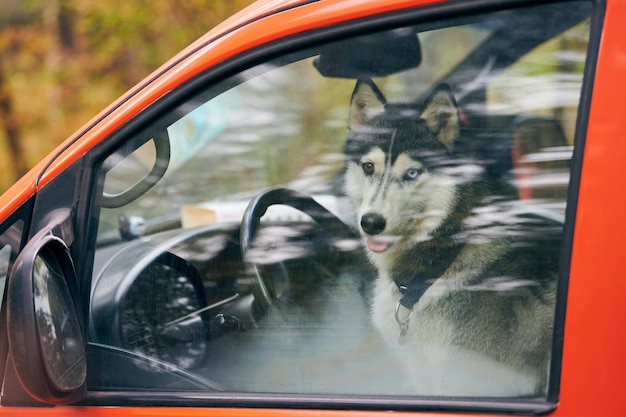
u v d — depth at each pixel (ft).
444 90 5.80
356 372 5.59
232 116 5.97
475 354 5.46
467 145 5.76
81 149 5.84
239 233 6.15
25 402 5.63
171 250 6.12
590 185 5.15
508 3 5.54
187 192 6.09
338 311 5.80
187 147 5.98
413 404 5.30
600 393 4.97
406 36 5.71
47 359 4.89
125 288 5.95
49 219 5.72
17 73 27.84
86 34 27.63
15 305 4.80
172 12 27.53
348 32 5.73
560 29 5.48
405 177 5.87
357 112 5.98
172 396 5.59
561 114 5.42
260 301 5.95
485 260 5.56
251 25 5.88
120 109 5.89
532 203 5.46
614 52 5.27
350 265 5.89
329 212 6.07
